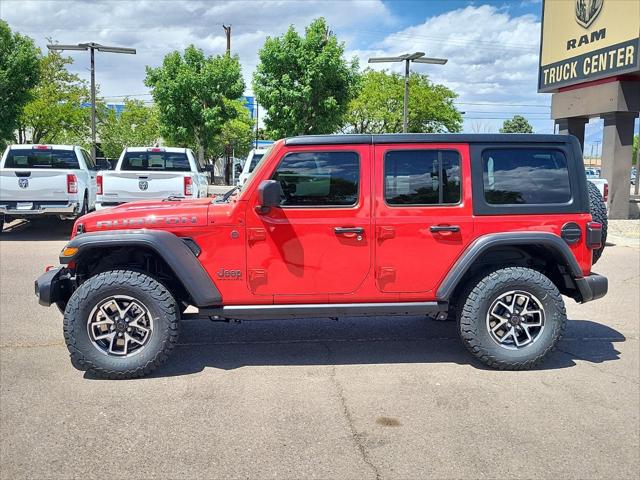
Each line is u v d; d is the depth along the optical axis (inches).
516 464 134.9
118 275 182.4
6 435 147.3
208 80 1065.5
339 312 191.3
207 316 192.2
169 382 183.5
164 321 182.7
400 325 250.1
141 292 181.2
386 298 192.7
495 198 193.9
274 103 908.6
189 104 1076.5
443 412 162.2
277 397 172.2
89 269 199.0
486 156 193.8
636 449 142.1
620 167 652.7
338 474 130.3
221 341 227.3
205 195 587.5
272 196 175.0
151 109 1515.7
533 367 194.7
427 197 192.1
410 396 173.3
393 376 189.9
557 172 196.4
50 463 134.3
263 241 187.3
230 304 189.9
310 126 927.7
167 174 470.6
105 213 191.0
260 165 193.9
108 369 181.8
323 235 188.5
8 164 522.9
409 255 191.0
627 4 589.9
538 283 190.4
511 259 204.8
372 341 227.9
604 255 444.8
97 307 181.5
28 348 215.5
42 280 188.1
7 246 457.7
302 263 188.9
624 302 295.7
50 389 176.9
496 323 193.6
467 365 200.5
